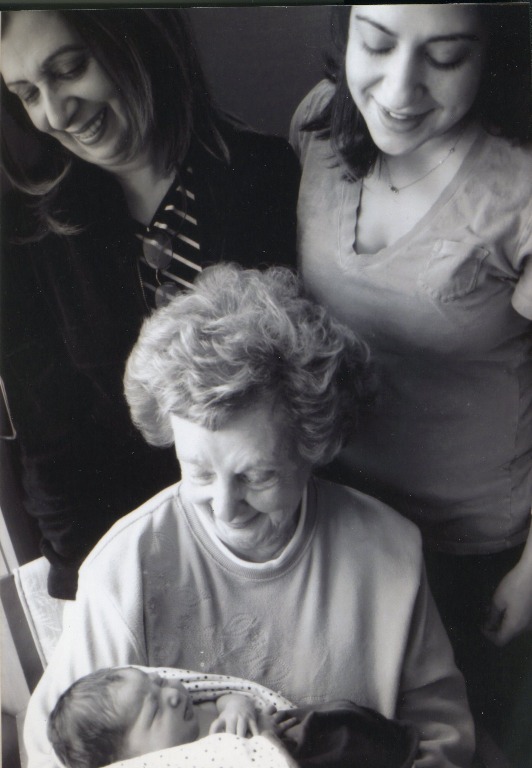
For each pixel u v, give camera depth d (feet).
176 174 4.16
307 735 4.17
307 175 4.15
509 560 4.31
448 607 4.31
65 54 4.08
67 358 4.19
